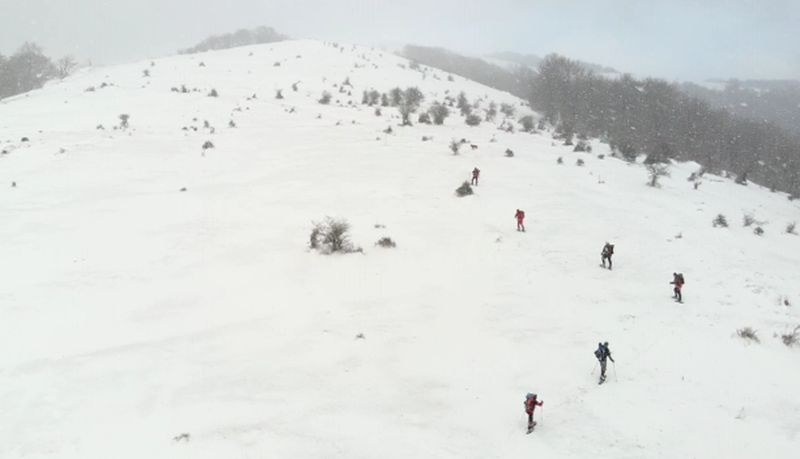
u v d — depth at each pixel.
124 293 16.69
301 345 14.33
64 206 23.50
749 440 11.27
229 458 10.05
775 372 14.08
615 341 15.31
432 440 10.93
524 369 13.71
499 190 29.50
